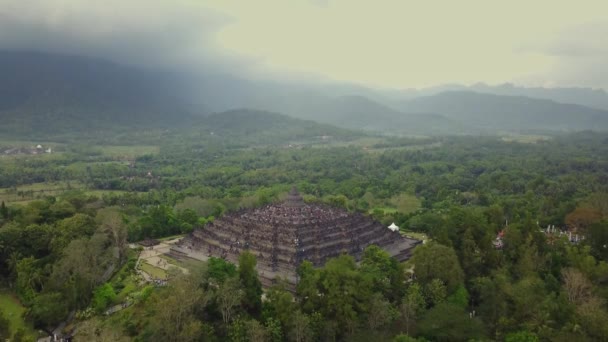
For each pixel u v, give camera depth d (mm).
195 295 125000
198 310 128750
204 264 152625
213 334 126125
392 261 168250
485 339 122875
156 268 183500
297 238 179250
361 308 129375
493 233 193250
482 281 152000
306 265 153375
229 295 129000
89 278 157375
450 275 151000
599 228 190875
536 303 135625
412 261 161250
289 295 129375
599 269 160500
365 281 134625
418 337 128625
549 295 142875
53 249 177625
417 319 135250
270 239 181125
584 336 118938
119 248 194625
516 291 140500
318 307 132375
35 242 181000
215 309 133375
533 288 145000
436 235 185375
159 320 119562
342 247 186000
